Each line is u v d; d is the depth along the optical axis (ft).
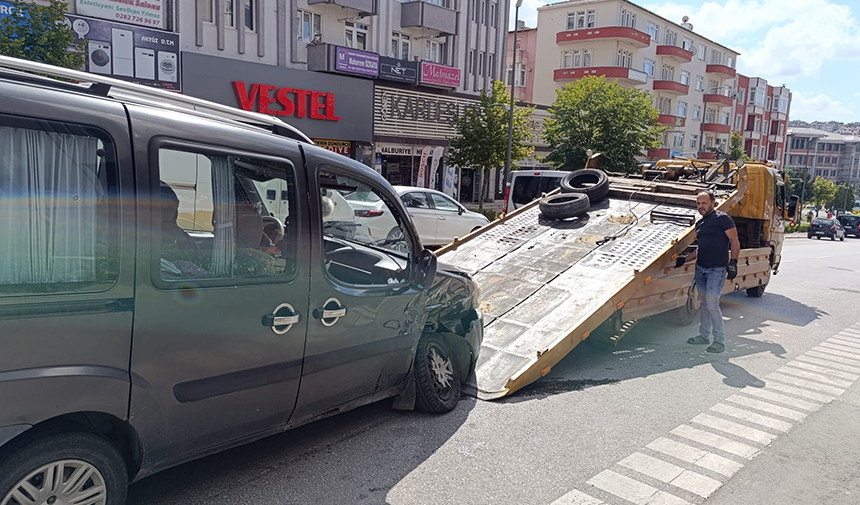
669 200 27.40
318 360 12.26
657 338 25.44
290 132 12.91
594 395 18.19
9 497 8.31
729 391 19.10
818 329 28.86
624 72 148.97
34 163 8.40
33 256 8.36
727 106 206.69
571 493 12.45
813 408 17.92
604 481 13.01
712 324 23.97
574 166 93.56
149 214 9.42
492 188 116.06
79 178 8.78
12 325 8.05
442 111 96.53
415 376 15.62
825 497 12.78
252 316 10.89
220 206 10.58
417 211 42.63
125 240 9.14
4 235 8.14
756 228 34.47
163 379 9.70
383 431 14.94
